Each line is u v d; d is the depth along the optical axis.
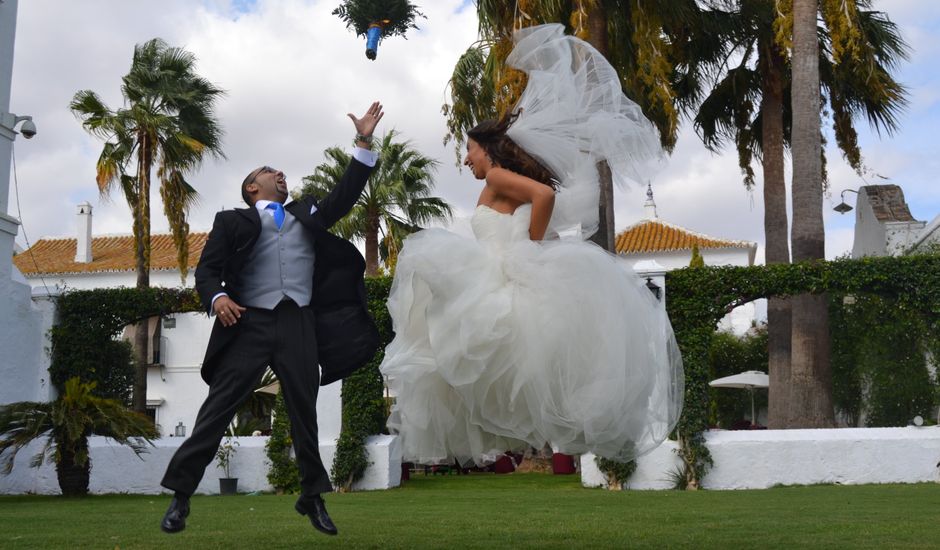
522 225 4.08
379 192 26.02
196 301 14.44
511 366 3.82
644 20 16.19
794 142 15.51
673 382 4.17
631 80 17.95
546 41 4.54
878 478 13.02
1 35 13.70
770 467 13.02
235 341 4.20
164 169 21.19
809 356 15.23
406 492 12.51
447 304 3.87
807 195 15.28
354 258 4.50
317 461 4.21
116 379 15.54
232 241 4.25
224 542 5.30
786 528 6.17
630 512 7.98
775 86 19.73
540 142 4.27
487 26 15.61
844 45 18.28
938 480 12.95
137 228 21.20
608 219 16.64
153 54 21.56
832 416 15.23
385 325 13.81
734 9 19.55
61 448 12.38
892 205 24.45
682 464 12.96
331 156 26.92
